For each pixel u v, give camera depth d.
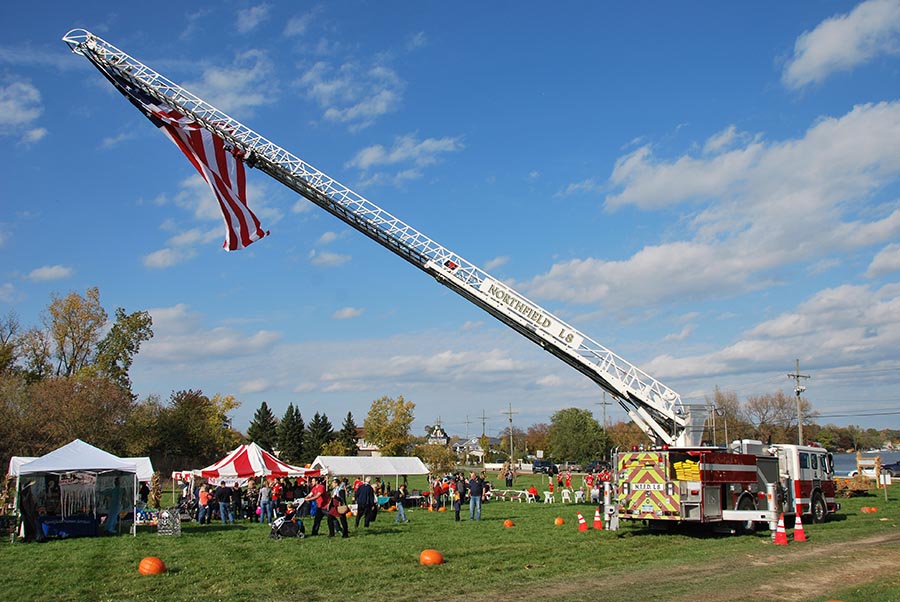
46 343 69.69
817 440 114.06
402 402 78.69
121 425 66.56
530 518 30.14
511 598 12.10
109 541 22.00
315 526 22.95
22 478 22.53
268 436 126.88
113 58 25.98
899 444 165.25
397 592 12.71
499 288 27.00
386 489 40.88
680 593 12.37
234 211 26.08
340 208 26.67
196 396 85.25
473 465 136.38
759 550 18.20
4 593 12.91
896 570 14.78
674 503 21.25
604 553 17.72
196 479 37.41
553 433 112.56
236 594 12.65
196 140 25.66
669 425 26.28
